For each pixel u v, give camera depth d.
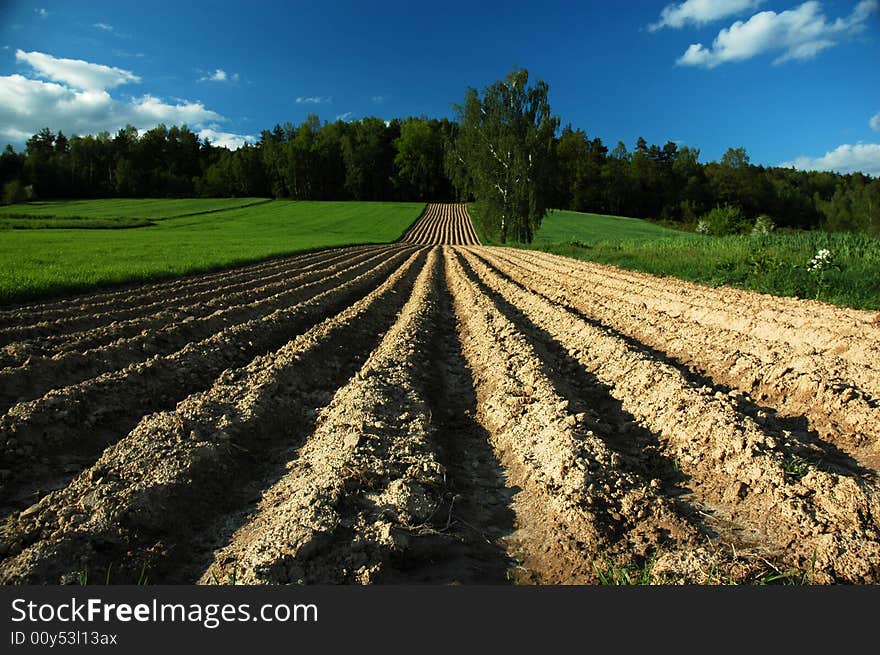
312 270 22.98
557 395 6.70
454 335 11.89
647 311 12.52
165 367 7.76
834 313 10.64
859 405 6.14
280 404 6.78
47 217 57.47
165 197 107.00
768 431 5.76
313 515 4.10
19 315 10.73
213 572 3.79
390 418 6.21
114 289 15.94
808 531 4.09
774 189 88.94
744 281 15.90
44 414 5.80
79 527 3.94
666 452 5.63
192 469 4.82
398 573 3.79
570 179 97.00
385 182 113.81
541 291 17.78
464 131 49.53
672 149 108.56
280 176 110.19
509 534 4.37
